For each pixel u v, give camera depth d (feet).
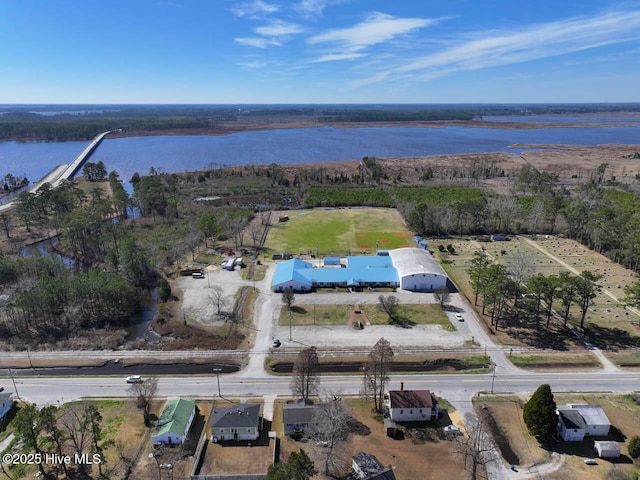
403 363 235.20
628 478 156.97
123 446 173.17
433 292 317.83
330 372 226.79
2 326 263.90
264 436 180.34
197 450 170.50
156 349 247.09
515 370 228.02
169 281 335.67
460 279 340.59
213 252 395.96
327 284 325.83
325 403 186.50
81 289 276.82
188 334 262.06
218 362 234.99
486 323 274.77
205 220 408.87
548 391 176.76
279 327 269.44
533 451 173.58
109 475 159.02
